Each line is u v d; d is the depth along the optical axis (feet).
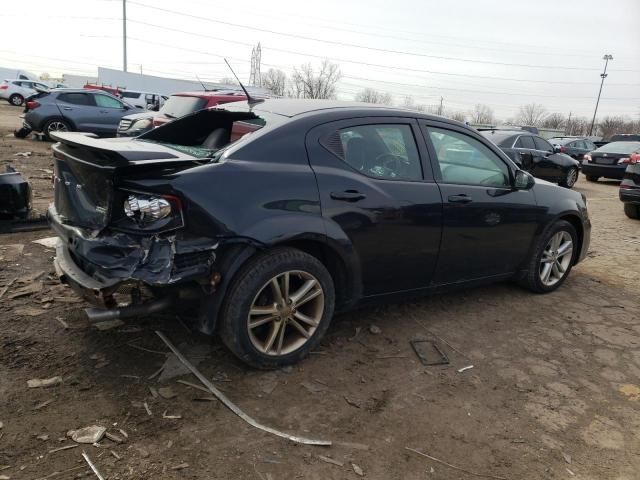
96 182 9.11
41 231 18.21
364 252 11.01
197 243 8.82
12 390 9.08
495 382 10.77
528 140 43.60
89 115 49.62
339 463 8.03
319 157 10.51
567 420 9.62
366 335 12.37
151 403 9.05
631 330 13.87
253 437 8.43
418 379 10.62
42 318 11.68
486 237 13.46
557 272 16.33
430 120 12.67
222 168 9.23
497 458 8.45
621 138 83.66
